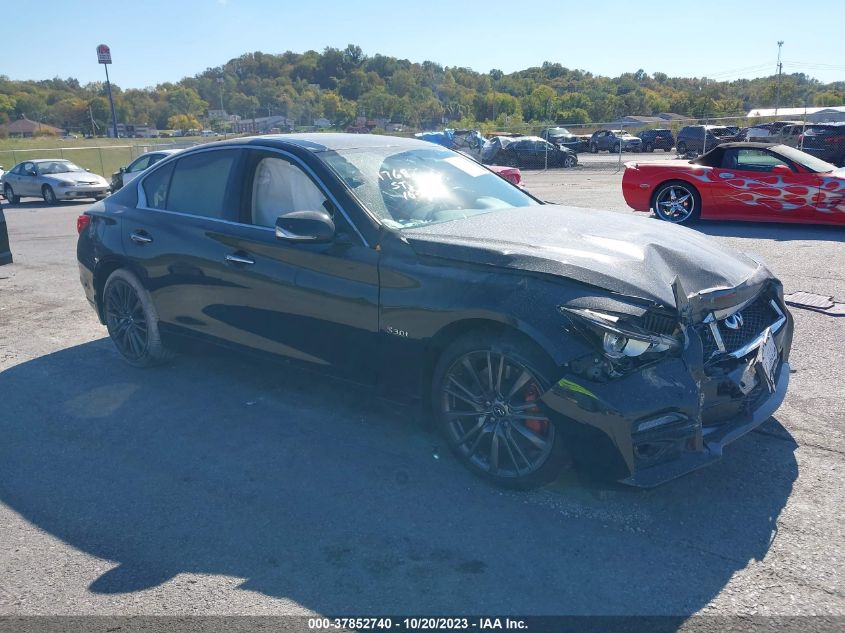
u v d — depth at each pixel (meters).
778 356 3.67
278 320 4.06
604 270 3.10
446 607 2.61
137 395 4.74
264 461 3.77
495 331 3.23
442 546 2.97
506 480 3.33
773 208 10.38
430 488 3.43
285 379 4.91
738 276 3.43
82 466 3.81
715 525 3.05
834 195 9.91
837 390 4.37
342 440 3.97
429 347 3.45
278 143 4.25
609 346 2.90
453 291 3.30
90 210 5.41
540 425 3.22
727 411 3.21
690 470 2.97
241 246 4.18
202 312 4.51
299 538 3.07
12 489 3.60
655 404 2.88
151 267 4.74
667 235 3.76
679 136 32.47
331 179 3.87
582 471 3.06
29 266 9.66
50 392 4.87
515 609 2.59
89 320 6.71
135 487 3.57
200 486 3.55
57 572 2.91
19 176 21.38
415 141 4.79
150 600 2.71
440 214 3.97
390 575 2.80
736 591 2.63
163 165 4.94
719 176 10.73
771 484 3.34
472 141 32.88
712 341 3.17
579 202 14.90
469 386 3.46
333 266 3.74
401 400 3.69
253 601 2.69
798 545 2.89
